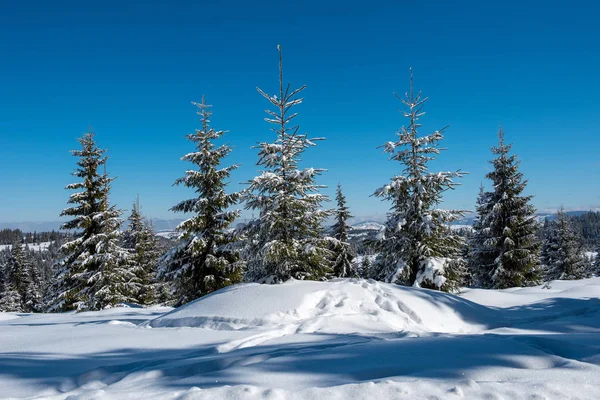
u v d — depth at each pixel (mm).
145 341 6863
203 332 7562
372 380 3818
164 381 4270
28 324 10852
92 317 12500
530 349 4859
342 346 5438
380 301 9367
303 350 5285
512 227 22281
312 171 11734
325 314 8438
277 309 8539
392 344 5312
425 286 15008
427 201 15500
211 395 3539
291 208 11883
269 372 4195
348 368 4270
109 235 21578
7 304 44438
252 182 11844
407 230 15586
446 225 15289
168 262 17391
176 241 17609
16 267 47375
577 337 5902
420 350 4930
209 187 17953
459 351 4828
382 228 15625
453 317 9320
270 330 7129
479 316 9648
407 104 15891
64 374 4902
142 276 32406
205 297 10438
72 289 21703
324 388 3584
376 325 7805
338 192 28047
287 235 11719
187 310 9500
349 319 8039
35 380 4684
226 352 5754
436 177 14945
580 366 4105
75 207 22250
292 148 12352
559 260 36531
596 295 12648
